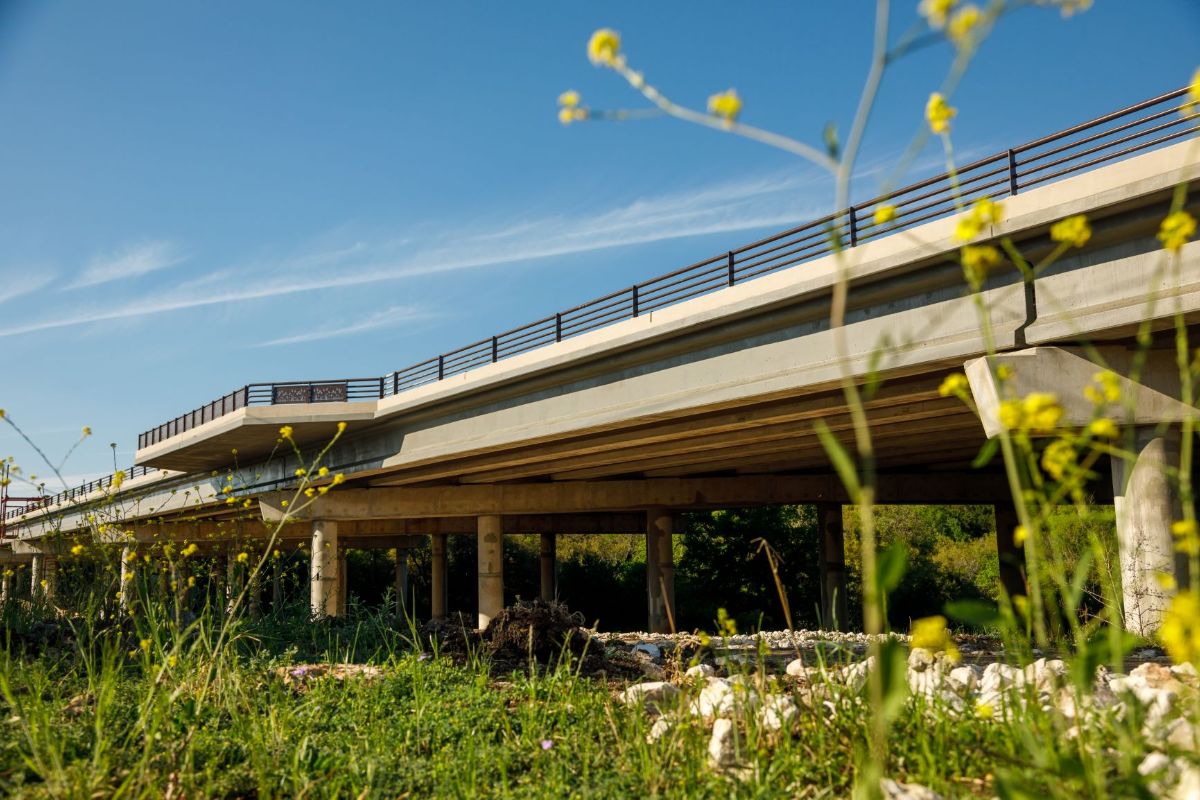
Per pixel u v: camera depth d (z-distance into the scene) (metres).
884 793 3.83
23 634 9.00
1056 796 2.71
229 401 37.69
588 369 25.83
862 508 2.16
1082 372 15.47
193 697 6.20
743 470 36.12
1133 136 14.59
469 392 29.97
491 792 4.98
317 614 13.59
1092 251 15.35
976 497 36.78
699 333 22.38
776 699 5.25
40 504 10.20
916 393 19.23
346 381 35.84
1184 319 14.46
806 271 19.47
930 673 5.55
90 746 5.00
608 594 58.09
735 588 53.12
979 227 2.84
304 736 5.88
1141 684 5.11
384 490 37.88
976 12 1.95
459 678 8.29
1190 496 2.59
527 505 38.00
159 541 9.16
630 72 2.34
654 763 4.88
